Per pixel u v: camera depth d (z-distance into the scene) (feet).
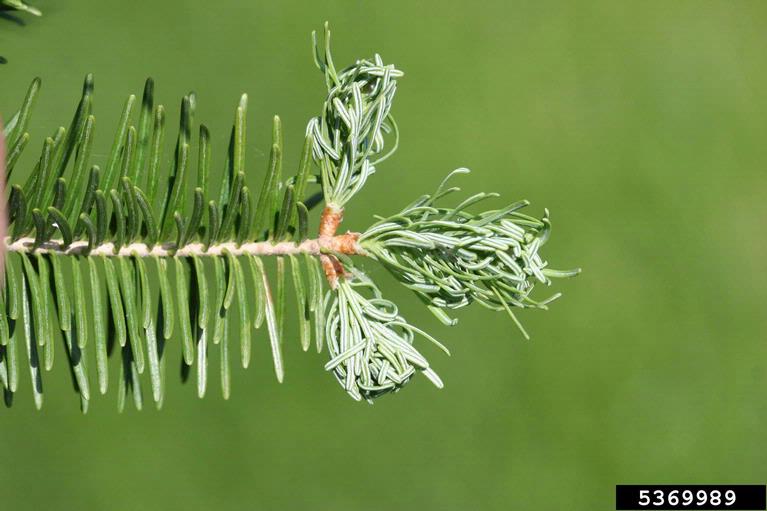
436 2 4.24
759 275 4.14
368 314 1.62
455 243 1.60
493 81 4.18
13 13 1.58
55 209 1.54
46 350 1.55
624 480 3.84
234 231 1.59
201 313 1.57
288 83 3.82
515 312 3.92
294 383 3.62
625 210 4.14
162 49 3.71
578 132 4.20
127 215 1.57
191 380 3.51
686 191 4.19
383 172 3.93
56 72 3.30
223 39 3.81
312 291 1.59
